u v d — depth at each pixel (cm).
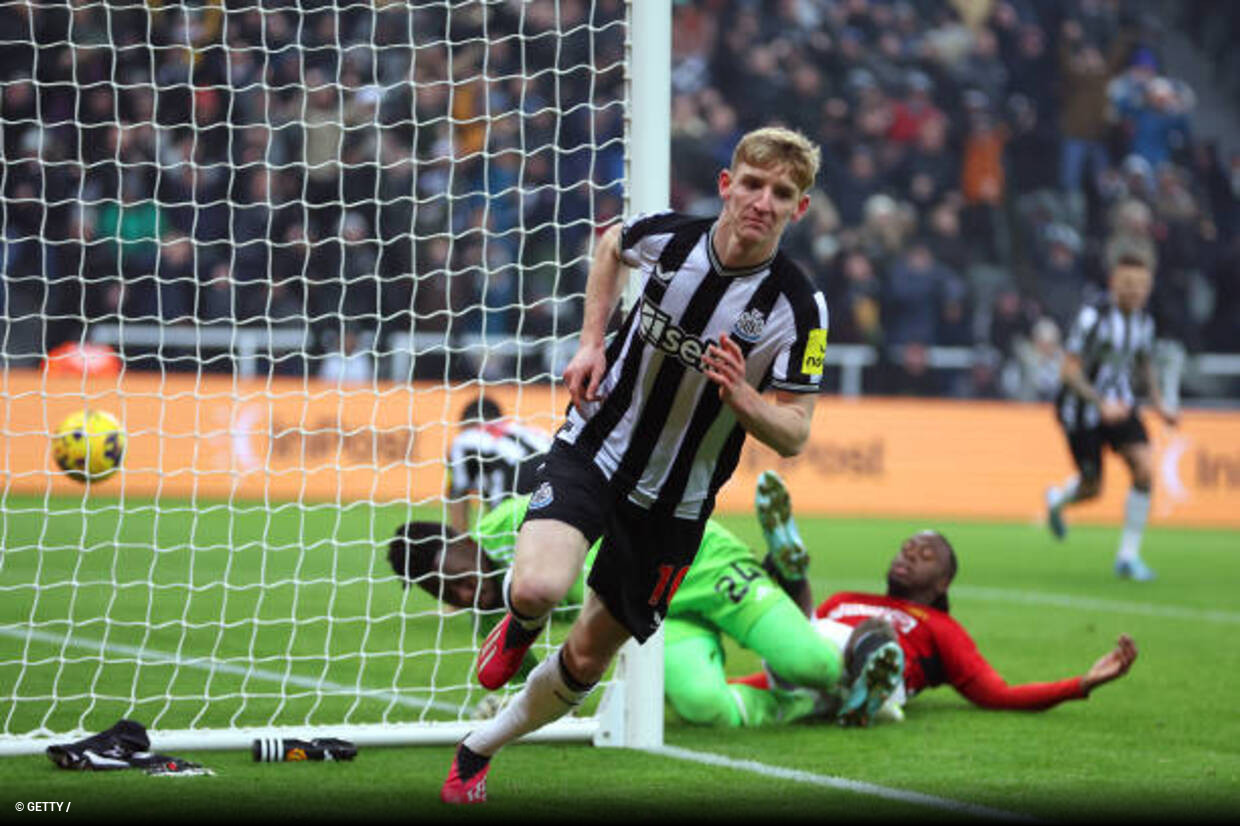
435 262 2700
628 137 975
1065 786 856
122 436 1123
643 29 957
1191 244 3481
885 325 3123
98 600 1436
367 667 1186
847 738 989
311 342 2606
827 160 3434
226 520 2139
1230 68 4350
